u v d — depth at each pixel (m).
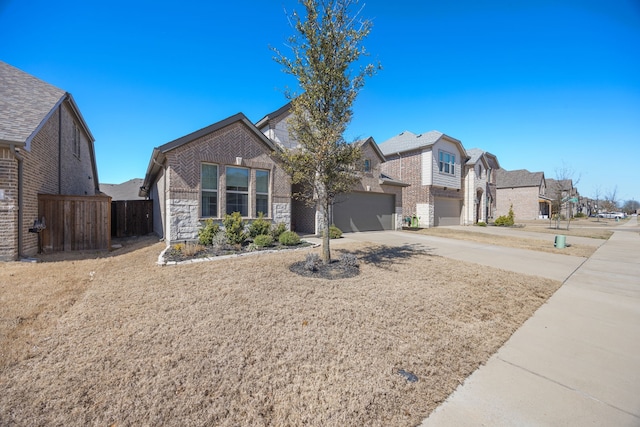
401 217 18.50
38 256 8.31
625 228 24.27
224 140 10.85
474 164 24.55
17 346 3.21
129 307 4.39
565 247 12.02
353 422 2.32
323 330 3.79
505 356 3.44
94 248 9.58
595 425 2.36
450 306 4.83
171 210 9.77
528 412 2.50
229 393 2.57
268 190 12.07
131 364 2.93
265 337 3.55
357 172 7.49
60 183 11.27
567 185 38.44
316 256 7.13
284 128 15.75
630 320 4.55
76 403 2.39
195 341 3.41
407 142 22.62
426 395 2.69
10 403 2.37
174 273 6.30
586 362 3.33
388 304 4.75
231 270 6.54
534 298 5.49
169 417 2.28
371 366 3.06
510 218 24.64
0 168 7.34
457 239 14.05
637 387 2.87
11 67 10.50
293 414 2.37
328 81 6.56
